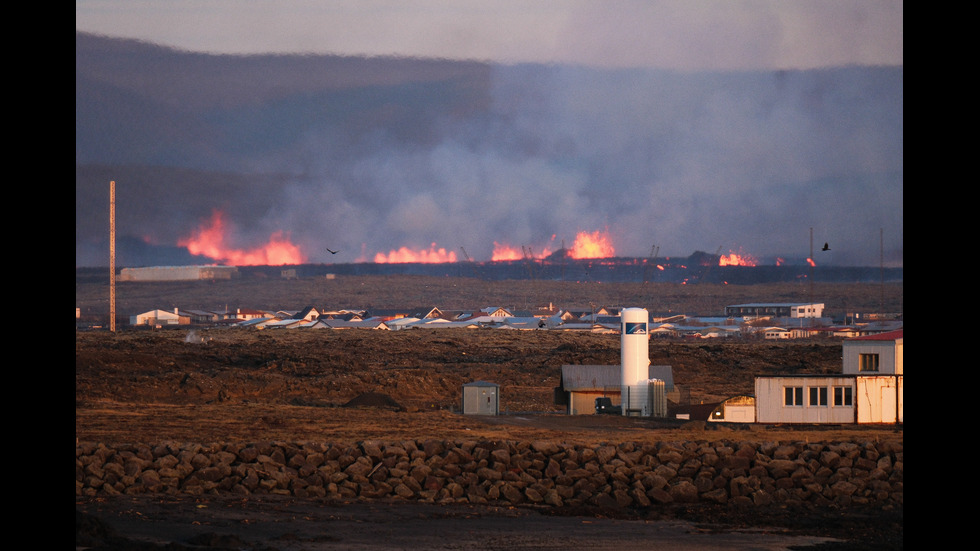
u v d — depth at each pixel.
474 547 110.19
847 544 116.38
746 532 124.00
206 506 128.62
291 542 107.75
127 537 105.81
